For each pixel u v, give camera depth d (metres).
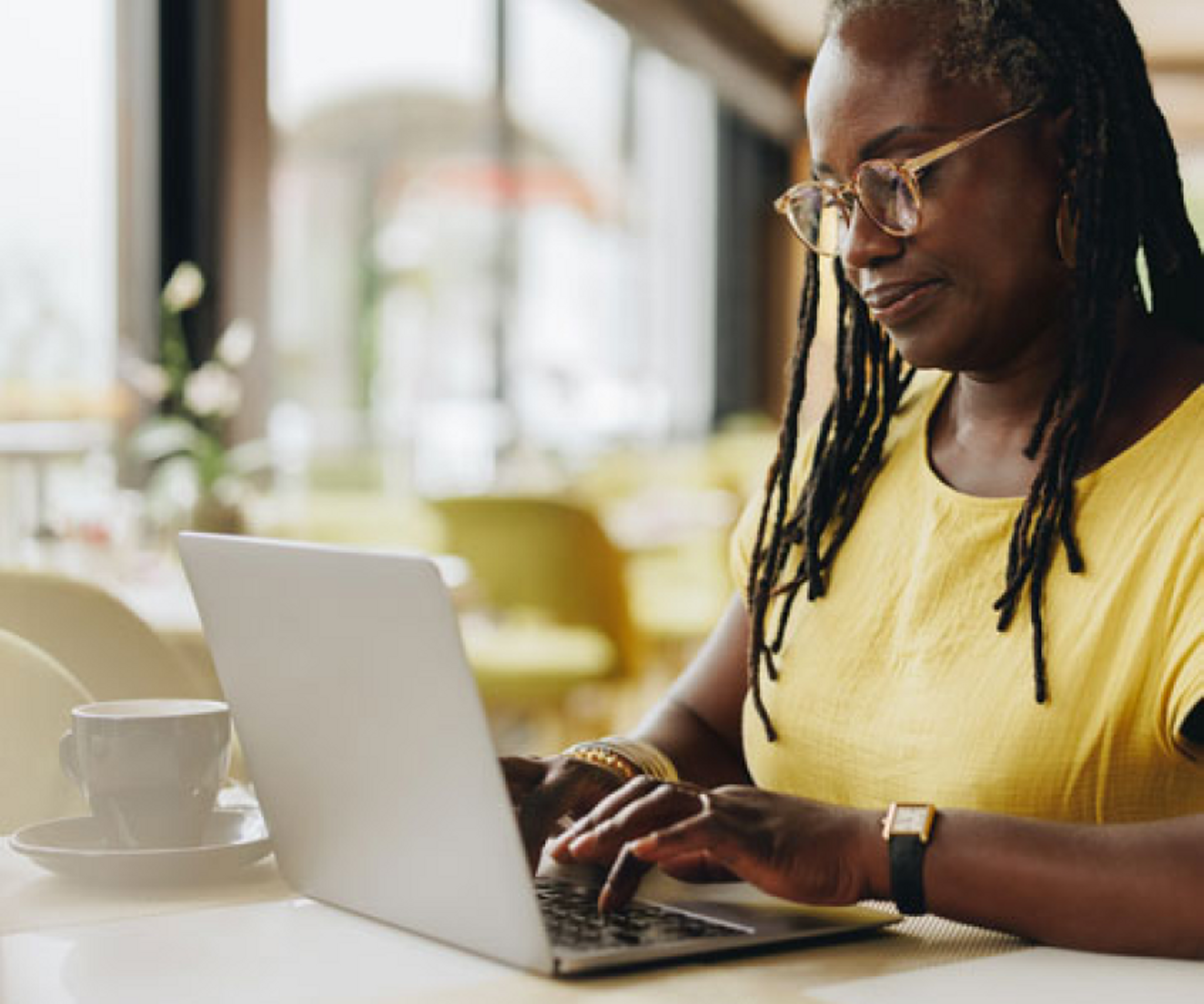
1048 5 1.17
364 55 5.71
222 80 4.49
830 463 1.36
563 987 0.92
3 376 3.85
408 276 6.00
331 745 1.05
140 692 1.69
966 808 1.19
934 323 1.20
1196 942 0.98
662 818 1.06
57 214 4.02
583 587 4.10
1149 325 1.24
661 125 8.42
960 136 1.17
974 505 1.24
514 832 0.93
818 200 1.24
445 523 4.14
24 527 3.56
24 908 1.10
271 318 4.67
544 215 7.06
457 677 0.92
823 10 1.25
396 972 0.95
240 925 1.05
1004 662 1.19
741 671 1.45
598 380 7.64
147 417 4.22
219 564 1.09
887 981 0.94
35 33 3.94
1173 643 1.12
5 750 1.52
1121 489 1.17
